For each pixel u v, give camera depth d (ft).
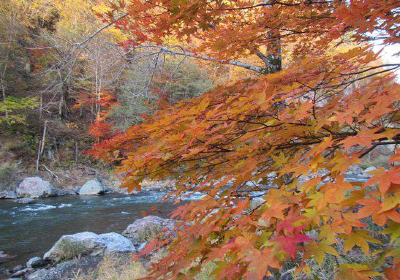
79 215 26.40
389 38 3.89
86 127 54.80
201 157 3.76
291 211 2.24
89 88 31.58
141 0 4.69
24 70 42.80
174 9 4.34
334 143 3.32
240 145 3.85
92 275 13.30
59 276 13.71
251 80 5.57
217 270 2.51
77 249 16.20
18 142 46.26
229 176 3.17
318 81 3.18
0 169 40.29
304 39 6.97
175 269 2.90
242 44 6.66
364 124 3.13
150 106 10.33
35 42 21.62
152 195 36.01
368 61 3.14
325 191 2.24
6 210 28.50
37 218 25.32
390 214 1.83
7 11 29.89
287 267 6.26
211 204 3.03
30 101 40.86
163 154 3.25
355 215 2.03
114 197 36.24
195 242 3.08
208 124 2.81
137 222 21.08
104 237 17.34
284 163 3.17
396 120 3.06
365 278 2.05
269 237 2.48
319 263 2.03
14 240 19.61
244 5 5.90
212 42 6.66
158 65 12.03
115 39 11.45
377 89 2.89
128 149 5.86
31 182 37.40
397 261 2.11
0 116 43.42
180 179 4.46
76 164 49.49
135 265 12.43
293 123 3.07
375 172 2.02
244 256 2.20
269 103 2.93
